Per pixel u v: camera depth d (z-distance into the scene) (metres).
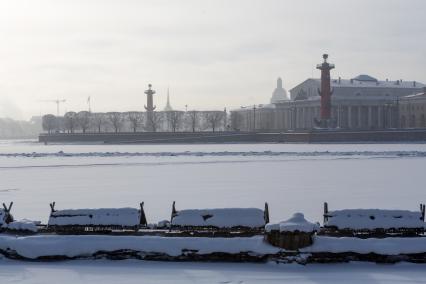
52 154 102.38
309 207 33.88
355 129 181.25
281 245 19.14
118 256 19.84
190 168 67.81
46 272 18.33
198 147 149.75
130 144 193.75
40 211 32.66
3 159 91.94
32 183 50.25
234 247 19.42
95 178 55.09
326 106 188.00
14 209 33.50
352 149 123.00
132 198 38.88
